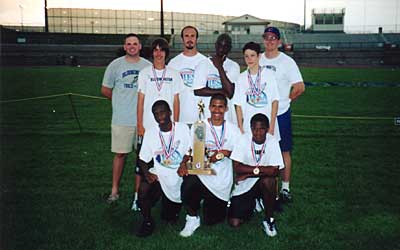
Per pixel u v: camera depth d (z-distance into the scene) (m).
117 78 4.52
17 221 4.05
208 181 3.74
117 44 36.91
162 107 3.75
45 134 8.51
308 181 5.43
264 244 3.60
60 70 24.52
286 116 4.63
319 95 15.59
